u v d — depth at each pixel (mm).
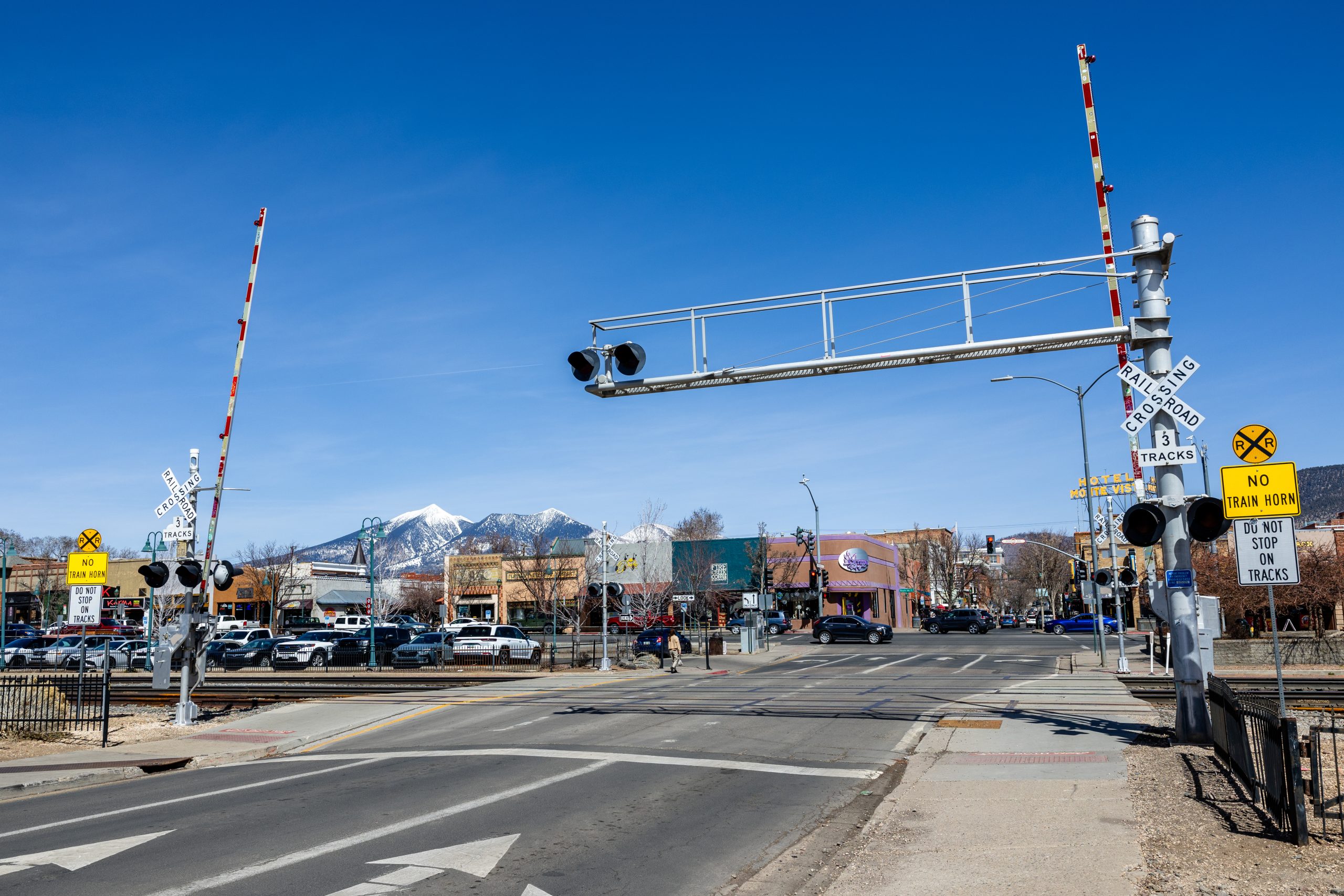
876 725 17719
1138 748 13570
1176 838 8258
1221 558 40156
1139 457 13961
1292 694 21031
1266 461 12219
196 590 21312
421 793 11750
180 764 15953
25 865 8453
